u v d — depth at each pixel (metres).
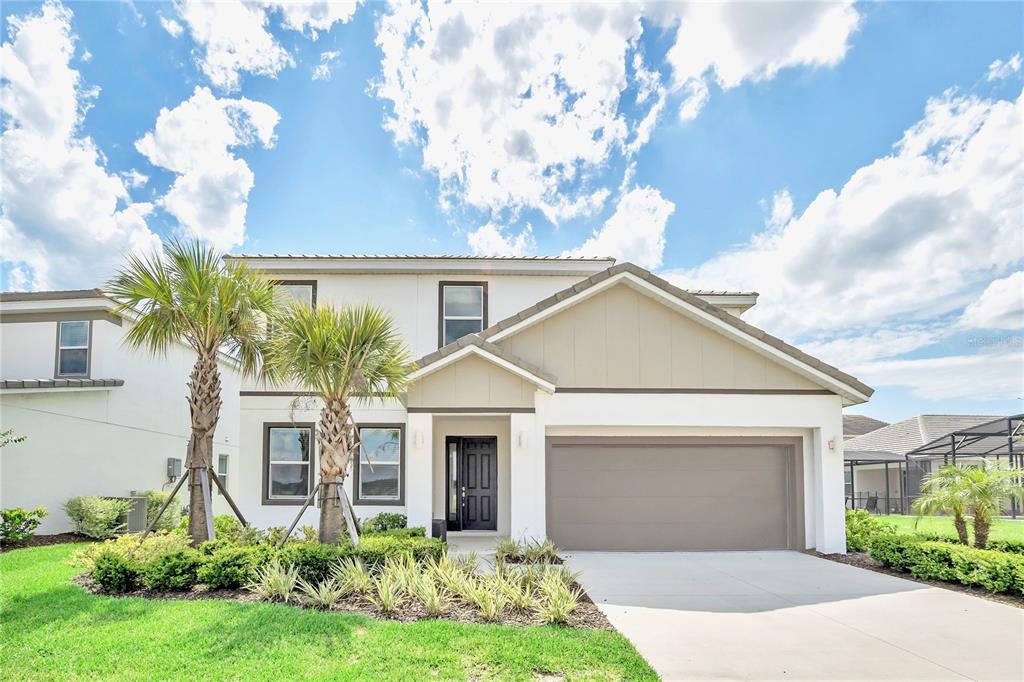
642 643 6.66
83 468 14.74
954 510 10.89
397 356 10.25
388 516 13.52
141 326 9.48
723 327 12.91
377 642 6.08
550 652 5.98
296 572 7.81
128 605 7.16
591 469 13.23
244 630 6.32
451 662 5.66
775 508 13.39
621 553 12.75
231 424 21.11
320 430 9.43
